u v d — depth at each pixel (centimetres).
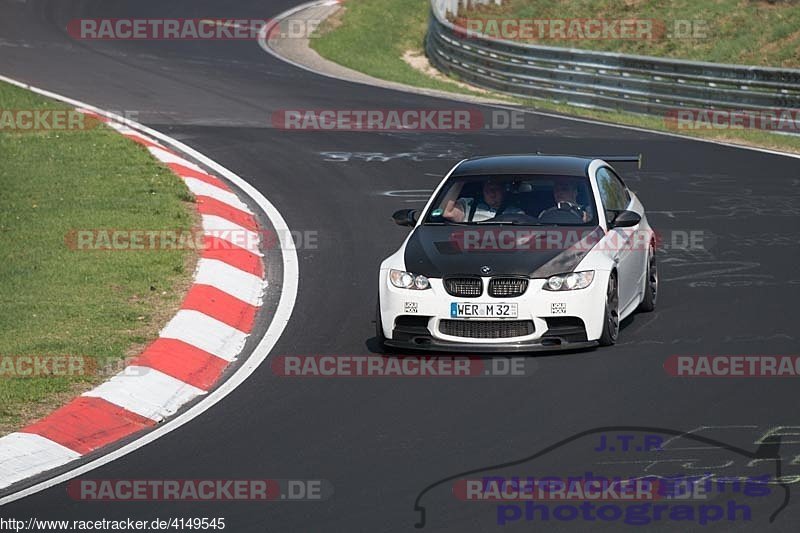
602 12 12650
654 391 3195
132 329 3894
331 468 2736
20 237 4906
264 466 2773
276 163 6544
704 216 5384
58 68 9344
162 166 6144
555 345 3531
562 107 8706
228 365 3691
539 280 3525
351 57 11319
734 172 6322
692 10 12181
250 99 8419
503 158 4162
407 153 6819
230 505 2544
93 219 5159
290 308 4234
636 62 8388
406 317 3603
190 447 2944
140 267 4547
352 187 6038
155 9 13050
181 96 8412
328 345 3784
